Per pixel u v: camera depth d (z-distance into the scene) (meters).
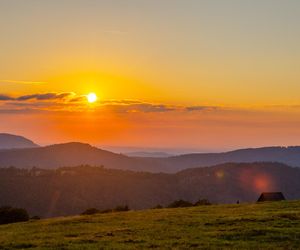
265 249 28.30
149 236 34.72
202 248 29.20
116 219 48.34
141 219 46.78
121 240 33.38
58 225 46.12
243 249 28.48
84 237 35.97
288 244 29.52
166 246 30.30
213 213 48.59
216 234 34.00
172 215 48.84
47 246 32.44
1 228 47.19
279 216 41.44
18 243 34.12
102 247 30.89
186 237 33.47
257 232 33.78
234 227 36.66
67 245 32.47
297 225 36.09
